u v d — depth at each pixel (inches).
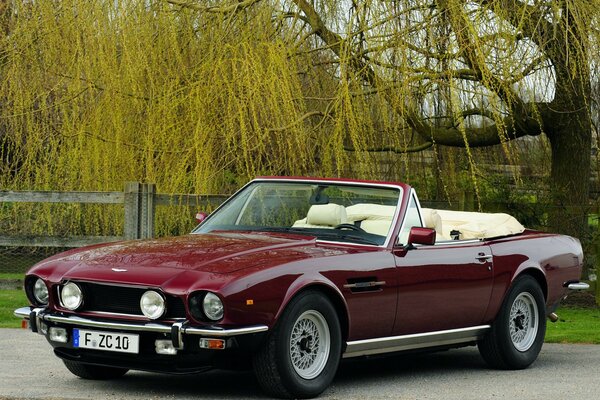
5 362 329.1
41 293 276.2
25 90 502.9
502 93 496.7
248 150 466.9
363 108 486.9
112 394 272.2
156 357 258.2
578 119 569.0
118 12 489.1
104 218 539.8
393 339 300.0
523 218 565.9
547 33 481.4
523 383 314.7
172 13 488.7
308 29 517.3
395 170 557.6
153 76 491.2
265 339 259.1
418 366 352.8
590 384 314.2
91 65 494.6
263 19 489.4
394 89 469.7
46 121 509.4
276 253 274.1
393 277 295.6
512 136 584.4
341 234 304.5
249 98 460.1
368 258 289.3
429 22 465.7
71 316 265.7
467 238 347.6
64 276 268.1
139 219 503.5
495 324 343.6
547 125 596.4
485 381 317.7
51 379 297.9
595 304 571.5
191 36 501.0
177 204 498.6
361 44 482.9
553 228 566.9
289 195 321.4
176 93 485.7
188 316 251.9
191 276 255.1
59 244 520.4
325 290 275.0
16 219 559.8
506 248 348.2
